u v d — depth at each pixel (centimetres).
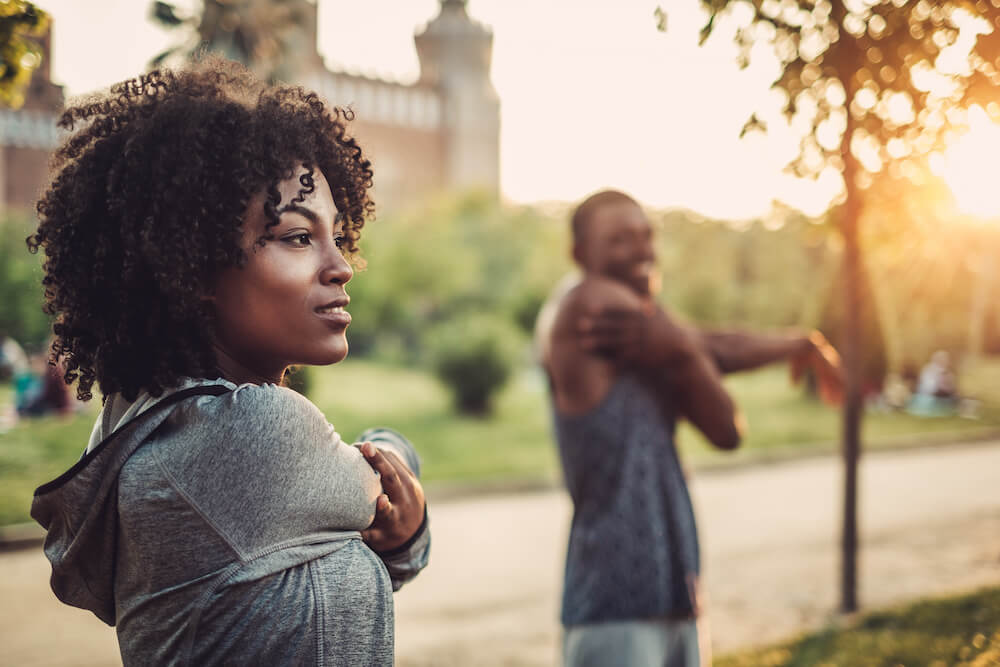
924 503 1074
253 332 104
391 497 111
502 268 3209
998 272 2011
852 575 597
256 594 94
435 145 5419
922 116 267
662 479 234
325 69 4897
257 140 100
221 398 97
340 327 107
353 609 98
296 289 103
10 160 3078
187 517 95
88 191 104
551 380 248
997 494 1115
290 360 107
